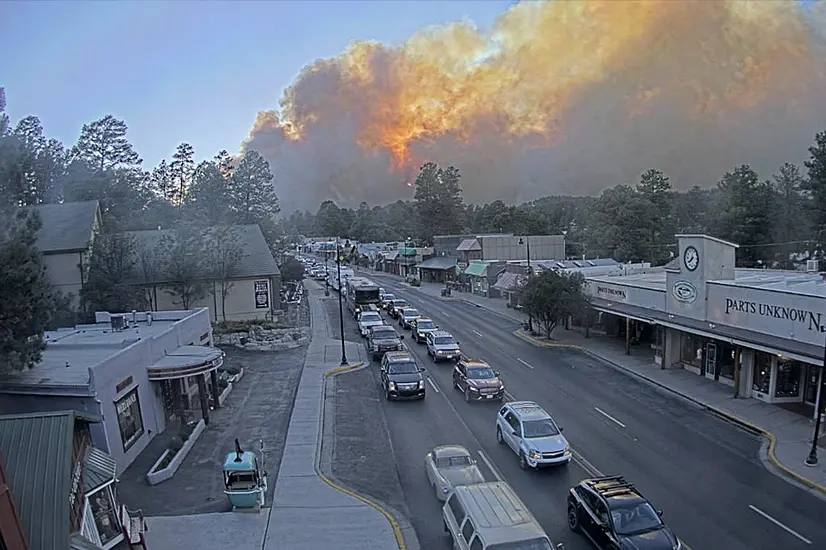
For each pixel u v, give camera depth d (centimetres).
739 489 1664
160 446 2108
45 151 6631
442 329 4594
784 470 1780
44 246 4041
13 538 828
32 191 6038
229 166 8100
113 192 6762
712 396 2577
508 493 1310
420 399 2659
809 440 2014
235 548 1377
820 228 6225
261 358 3669
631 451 1966
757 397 2517
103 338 2725
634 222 7881
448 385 2922
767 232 6825
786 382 2450
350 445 2092
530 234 10856
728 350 2778
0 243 2017
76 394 1792
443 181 12950
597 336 4109
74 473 1170
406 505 1619
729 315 2694
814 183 6116
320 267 12025
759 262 6844
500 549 1113
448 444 2077
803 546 1356
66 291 4078
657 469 1812
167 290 4459
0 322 1880
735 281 2906
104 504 1319
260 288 4694
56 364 2211
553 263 5766
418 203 13075
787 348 2194
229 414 2512
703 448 1989
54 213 4388
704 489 1666
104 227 4712
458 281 7956
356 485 1752
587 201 14262
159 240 4697
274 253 7912
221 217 7756
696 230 9006
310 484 1750
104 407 1831
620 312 3478
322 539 1419
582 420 2303
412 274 9731
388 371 2731
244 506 1559
